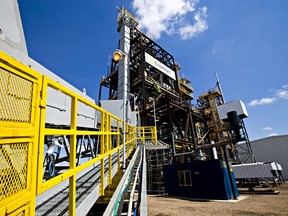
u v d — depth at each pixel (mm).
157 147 13039
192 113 30812
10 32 4371
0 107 1539
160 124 29297
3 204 1423
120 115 12766
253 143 50469
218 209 11609
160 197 19109
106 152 4594
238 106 34188
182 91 38375
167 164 22391
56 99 5414
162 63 32125
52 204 3045
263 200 14500
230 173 17234
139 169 6059
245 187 26438
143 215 2684
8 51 3947
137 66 30391
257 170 25906
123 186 3277
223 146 17859
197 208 12172
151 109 24172
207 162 17609
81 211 2953
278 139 46188
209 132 37281
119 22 31047
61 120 5531
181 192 19016
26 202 1676
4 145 1529
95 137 8477
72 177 2646
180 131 27906
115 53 7855
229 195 15805
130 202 3480
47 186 1994
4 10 4230
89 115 7461
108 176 4871
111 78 30812
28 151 1801
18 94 1771
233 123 30062
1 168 1473
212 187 16562
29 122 1866
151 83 27281
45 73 5148
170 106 25766
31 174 1802
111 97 29250
